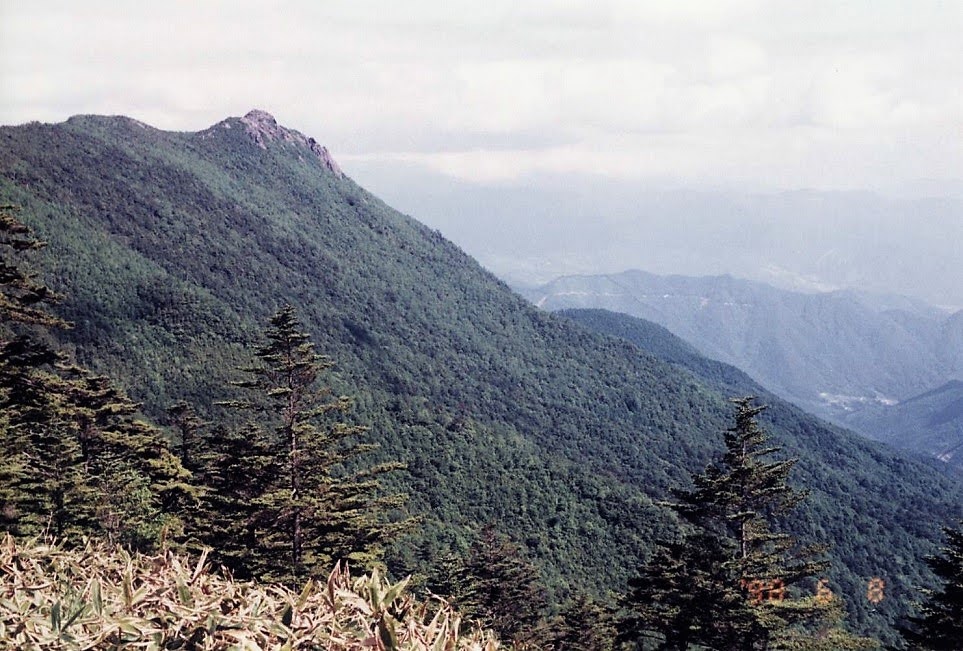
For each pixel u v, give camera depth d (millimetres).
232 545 16484
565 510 78812
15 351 14922
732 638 17062
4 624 2512
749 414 17766
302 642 2635
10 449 17828
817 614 16859
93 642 2443
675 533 76562
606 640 26953
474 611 27125
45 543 3488
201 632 2602
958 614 15953
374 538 16938
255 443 17375
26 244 14688
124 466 25891
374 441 84750
